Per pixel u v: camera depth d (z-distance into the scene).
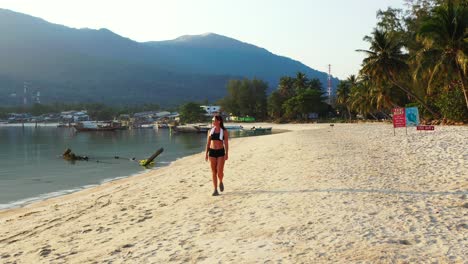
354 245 5.36
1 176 24.38
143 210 9.85
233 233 6.57
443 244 5.14
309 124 109.94
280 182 11.57
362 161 14.95
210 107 191.62
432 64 39.62
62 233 8.31
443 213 6.64
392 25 58.69
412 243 5.28
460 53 36.44
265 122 151.12
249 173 14.86
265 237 6.15
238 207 8.62
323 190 9.50
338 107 130.50
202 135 93.31
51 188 19.20
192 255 5.64
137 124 175.25
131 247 6.45
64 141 69.81
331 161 15.66
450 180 9.73
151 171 23.42
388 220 6.45
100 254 6.25
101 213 10.18
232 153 29.11
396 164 13.48
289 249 5.46
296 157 19.08
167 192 12.65
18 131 135.00
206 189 12.12
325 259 4.93
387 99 66.44
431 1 55.16
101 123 152.25
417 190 8.78
